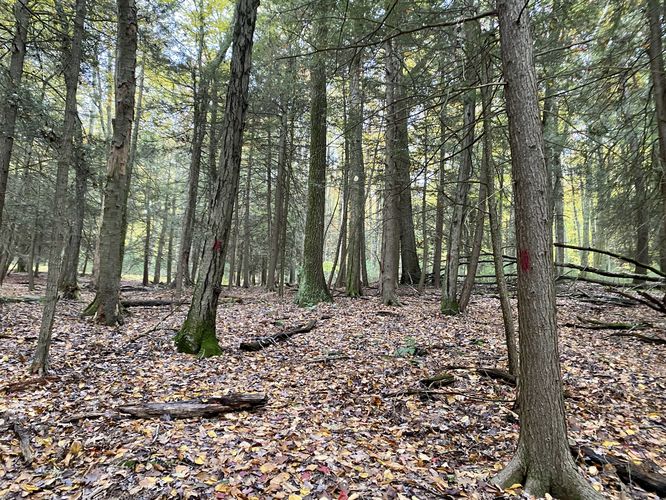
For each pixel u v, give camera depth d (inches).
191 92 633.6
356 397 199.5
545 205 117.3
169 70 497.4
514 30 118.6
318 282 482.9
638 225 368.5
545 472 117.0
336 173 685.9
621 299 435.5
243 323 362.0
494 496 116.2
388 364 243.6
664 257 358.9
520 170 118.1
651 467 134.3
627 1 221.9
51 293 206.7
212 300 268.5
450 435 161.3
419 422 172.1
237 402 175.3
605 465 135.1
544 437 117.6
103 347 263.3
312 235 487.2
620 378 211.6
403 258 702.5
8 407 165.2
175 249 1238.9
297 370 236.4
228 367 236.8
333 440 151.3
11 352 236.2
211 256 267.3
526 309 119.7
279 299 561.3
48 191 566.3
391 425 171.2
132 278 1336.1
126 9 310.8
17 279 843.4
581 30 219.0
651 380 208.7
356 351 271.3
